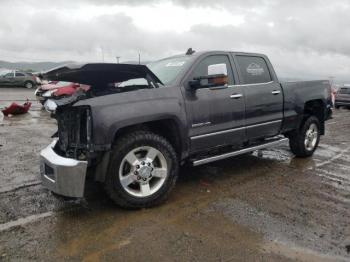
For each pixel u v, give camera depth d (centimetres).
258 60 573
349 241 344
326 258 313
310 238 347
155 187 417
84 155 384
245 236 348
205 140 470
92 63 376
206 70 485
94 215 390
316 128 679
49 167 386
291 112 614
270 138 612
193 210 408
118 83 456
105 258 305
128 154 392
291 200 447
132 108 391
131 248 322
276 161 641
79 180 366
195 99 452
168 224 371
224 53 517
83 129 387
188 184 501
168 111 419
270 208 419
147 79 429
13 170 550
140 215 393
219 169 580
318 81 688
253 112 536
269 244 334
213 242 335
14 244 326
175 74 461
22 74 3061
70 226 363
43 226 362
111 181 386
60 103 382
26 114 1309
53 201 429
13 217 383
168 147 420
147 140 402
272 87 575
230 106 496
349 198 461
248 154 687
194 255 312
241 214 400
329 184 516
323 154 714
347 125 1199
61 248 320
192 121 449
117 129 379
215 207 418
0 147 714
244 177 539
